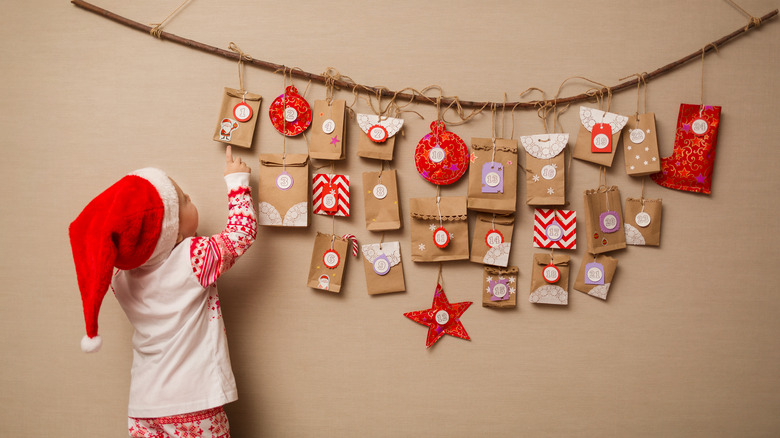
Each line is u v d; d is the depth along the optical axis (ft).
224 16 5.13
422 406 5.23
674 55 5.08
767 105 5.10
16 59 5.20
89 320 3.93
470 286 5.17
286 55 5.13
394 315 5.19
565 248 5.04
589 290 5.10
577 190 5.11
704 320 5.16
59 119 5.20
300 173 4.97
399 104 5.10
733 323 5.16
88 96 5.18
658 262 5.16
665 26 5.07
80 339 5.27
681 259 5.15
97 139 5.19
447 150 4.97
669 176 5.06
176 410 4.31
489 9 5.08
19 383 5.33
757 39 5.08
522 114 5.09
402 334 5.20
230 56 5.05
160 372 4.35
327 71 5.07
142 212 4.08
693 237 5.15
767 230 5.14
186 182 5.16
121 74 5.16
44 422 5.33
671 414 5.19
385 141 4.98
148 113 5.16
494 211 4.97
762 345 5.17
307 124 5.04
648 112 5.08
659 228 5.08
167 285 4.37
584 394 5.20
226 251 4.50
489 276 5.11
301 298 5.19
